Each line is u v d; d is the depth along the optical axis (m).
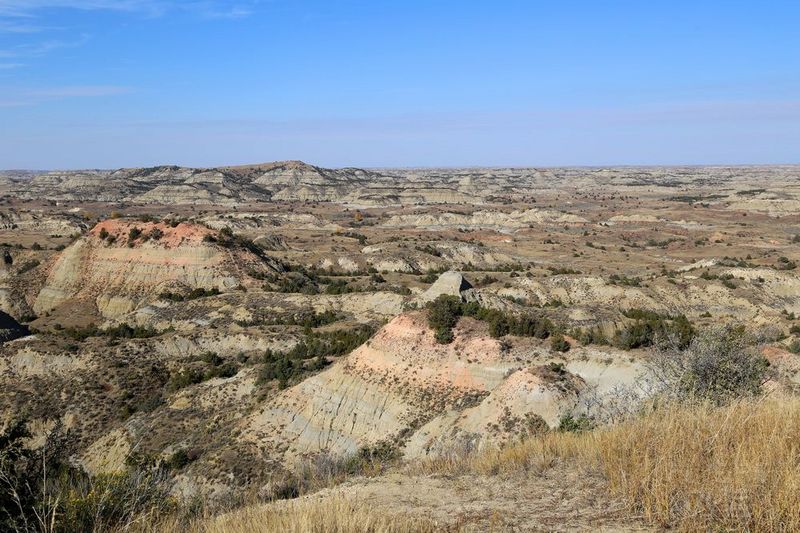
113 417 45.59
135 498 9.61
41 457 10.66
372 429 35.88
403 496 10.10
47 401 47.38
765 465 7.74
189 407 44.28
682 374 15.85
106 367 51.22
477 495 9.72
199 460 36.41
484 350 37.31
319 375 41.06
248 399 43.53
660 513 7.66
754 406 10.60
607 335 39.12
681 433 9.16
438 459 12.78
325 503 8.52
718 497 7.39
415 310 42.75
